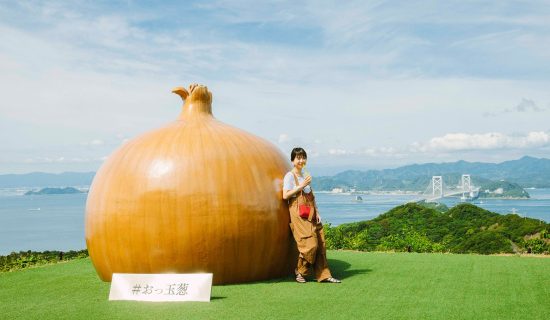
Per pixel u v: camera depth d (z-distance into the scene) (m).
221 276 7.50
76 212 171.12
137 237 7.29
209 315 5.98
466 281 7.95
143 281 7.02
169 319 5.87
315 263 7.91
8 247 68.19
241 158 7.66
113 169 7.77
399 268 9.34
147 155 7.58
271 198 7.66
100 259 7.85
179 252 7.22
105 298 7.08
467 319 5.72
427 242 15.36
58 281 8.55
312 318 5.78
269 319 5.76
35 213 168.88
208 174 7.34
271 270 7.88
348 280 8.09
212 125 8.24
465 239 22.52
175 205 7.19
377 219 27.89
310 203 7.92
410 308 6.20
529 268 9.18
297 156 7.87
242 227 7.35
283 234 7.81
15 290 7.79
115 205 7.46
